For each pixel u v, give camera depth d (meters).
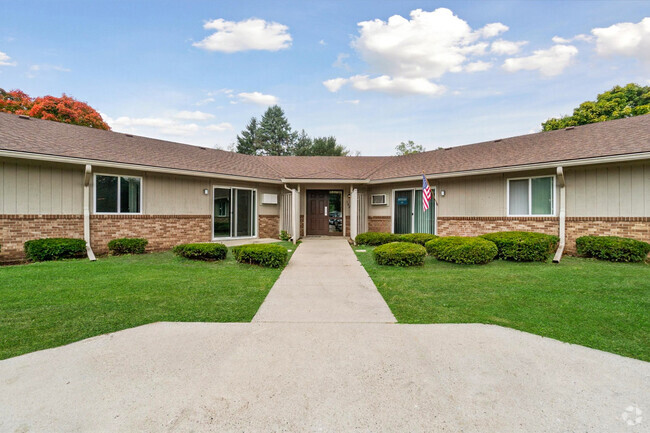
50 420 2.15
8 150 7.77
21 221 8.37
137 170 10.14
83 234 9.26
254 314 4.40
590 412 2.25
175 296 5.17
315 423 2.13
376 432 2.04
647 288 5.38
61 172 8.95
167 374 2.77
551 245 8.29
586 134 10.12
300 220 14.02
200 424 2.12
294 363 2.97
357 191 13.53
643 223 7.84
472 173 10.46
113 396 2.44
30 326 3.86
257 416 2.21
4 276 6.35
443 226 11.67
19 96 21.36
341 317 4.28
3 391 2.50
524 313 4.34
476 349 3.25
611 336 3.57
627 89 20.84
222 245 8.62
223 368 2.88
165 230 10.74
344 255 9.40
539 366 2.90
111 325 3.93
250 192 13.17
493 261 8.18
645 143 7.93
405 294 5.34
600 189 8.45
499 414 2.22
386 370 2.83
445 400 2.39
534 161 9.32
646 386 2.58
